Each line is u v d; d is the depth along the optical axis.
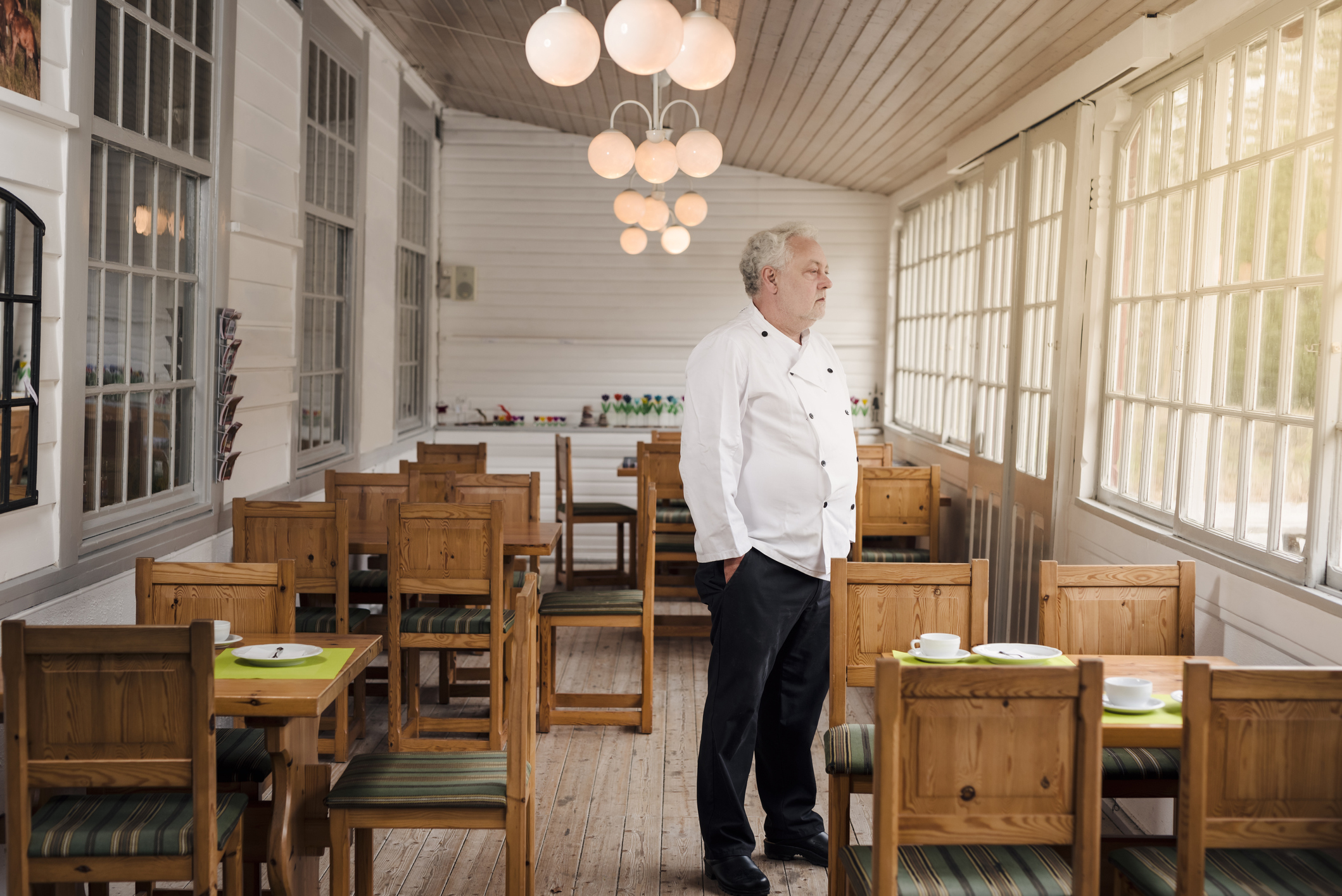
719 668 3.16
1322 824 1.96
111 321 3.61
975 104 5.36
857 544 5.96
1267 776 1.96
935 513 6.03
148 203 3.84
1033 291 5.12
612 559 8.80
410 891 3.14
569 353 8.86
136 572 3.08
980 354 5.96
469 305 8.83
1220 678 1.93
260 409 4.93
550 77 2.72
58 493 3.17
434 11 6.05
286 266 5.14
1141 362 4.13
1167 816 3.35
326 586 4.12
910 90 5.38
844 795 2.77
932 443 7.16
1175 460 3.80
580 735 4.59
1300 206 2.99
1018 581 5.19
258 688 2.49
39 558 3.09
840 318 8.78
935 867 2.18
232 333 4.36
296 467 5.42
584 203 8.74
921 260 7.85
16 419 2.90
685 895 3.14
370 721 4.77
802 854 3.36
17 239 2.89
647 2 2.50
